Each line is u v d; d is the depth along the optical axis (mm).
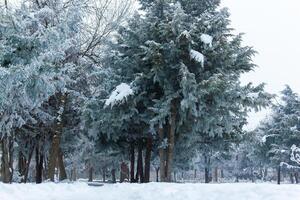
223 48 19984
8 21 15453
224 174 87250
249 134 23875
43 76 16375
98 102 22094
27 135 26953
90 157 37250
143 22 21547
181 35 19062
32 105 18312
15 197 12266
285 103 51562
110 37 25938
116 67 22938
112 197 12156
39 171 27719
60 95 24062
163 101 20453
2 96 15492
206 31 20172
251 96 20344
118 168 39469
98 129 22609
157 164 35656
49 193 13664
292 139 46781
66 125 26406
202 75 19875
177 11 19125
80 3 22422
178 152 24469
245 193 9953
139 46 20281
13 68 14547
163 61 19688
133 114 21375
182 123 21500
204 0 22656
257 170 81250
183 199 10414
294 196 9219
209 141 24281
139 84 21109
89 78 25094
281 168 50000
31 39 15445
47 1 22672
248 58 21375
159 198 10992
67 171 60625
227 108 20469
